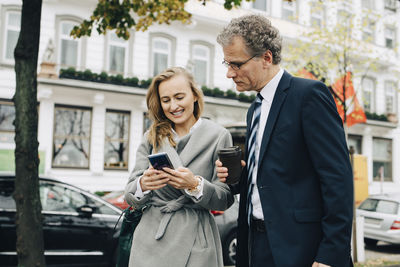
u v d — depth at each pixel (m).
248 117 2.28
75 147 15.15
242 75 2.04
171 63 17.39
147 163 2.37
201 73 18.12
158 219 2.21
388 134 23.55
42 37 14.87
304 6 20.28
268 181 1.93
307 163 1.90
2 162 12.91
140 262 2.14
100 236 5.69
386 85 23.62
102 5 5.61
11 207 5.29
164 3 6.15
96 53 15.75
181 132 2.40
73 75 14.68
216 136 2.35
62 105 14.95
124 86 15.52
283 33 19.47
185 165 2.26
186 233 2.16
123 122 16.08
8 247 5.15
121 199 8.04
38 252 3.37
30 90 3.43
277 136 1.94
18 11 14.70
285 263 1.80
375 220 9.93
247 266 2.14
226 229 6.64
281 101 1.98
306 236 1.83
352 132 22.38
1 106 14.18
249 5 19.23
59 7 15.15
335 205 1.73
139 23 6.34
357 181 14.80
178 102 2.29
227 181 2.08
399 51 23.45
